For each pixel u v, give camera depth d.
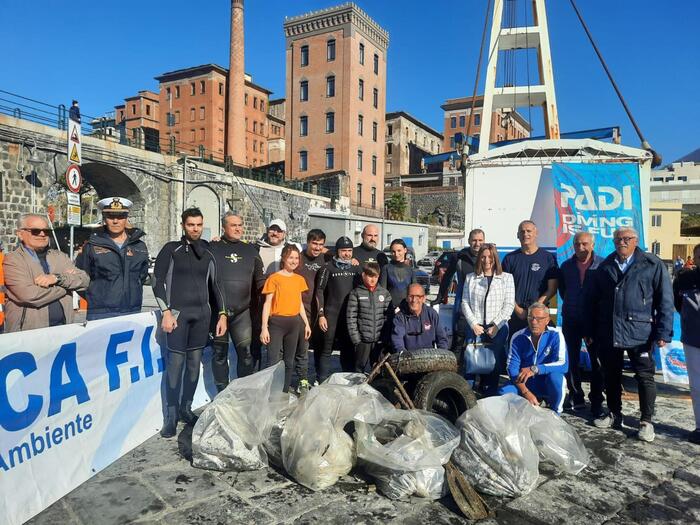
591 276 4.82
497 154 6.96
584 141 6.73
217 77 58.56
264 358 5.85
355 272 5.43
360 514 3.00
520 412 3.62
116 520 2.89
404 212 48.09
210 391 5.40
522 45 10.02
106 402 3.72
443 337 4.75
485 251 5.09
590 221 6.42
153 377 4.36
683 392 5.75
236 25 42.50
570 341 5.07
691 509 3.13
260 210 25.34
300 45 44.22
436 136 71.19
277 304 4.74
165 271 4.23
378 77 46.38
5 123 13.47
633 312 4.31
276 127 67.88
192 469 3.59
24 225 3.79
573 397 5.18
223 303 4.55
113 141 18.12
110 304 4.19
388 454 3.23
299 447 3.37
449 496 3.25
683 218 50.47
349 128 42.03
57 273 3.93
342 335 5.44
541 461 3.77
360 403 3.56
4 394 2.86
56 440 3.22
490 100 9.41
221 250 4.82
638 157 6.43
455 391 4.04
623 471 3.65
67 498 3.15
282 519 2.93
